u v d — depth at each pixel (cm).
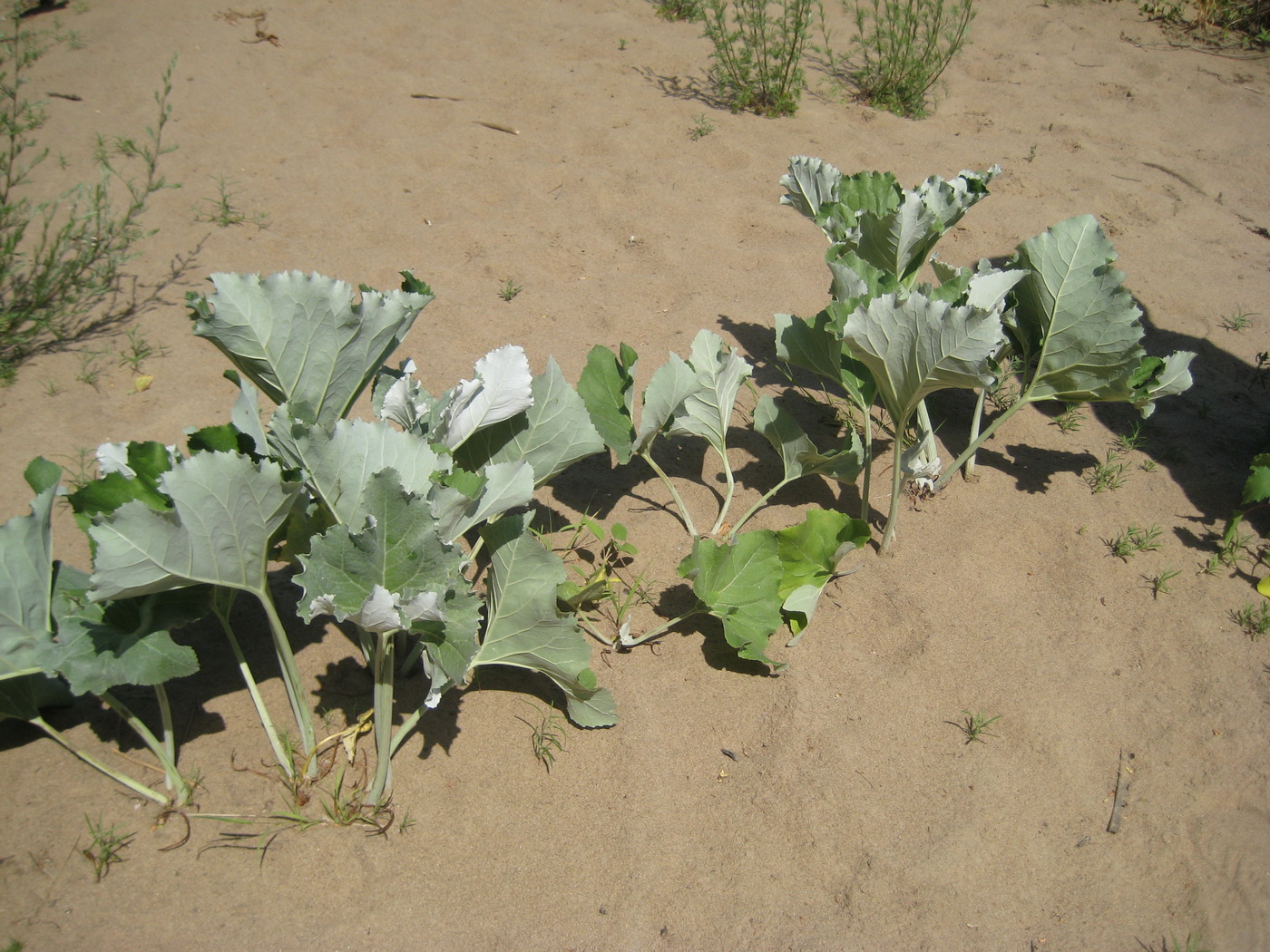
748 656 91
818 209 120
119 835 81
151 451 73
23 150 153
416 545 73
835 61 211
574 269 141
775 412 103
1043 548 109
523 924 79
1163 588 105
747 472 115
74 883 78
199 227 142
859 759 90
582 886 82
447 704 91
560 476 112
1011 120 192
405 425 88
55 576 79
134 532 70
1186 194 170
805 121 185
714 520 109
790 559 96
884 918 81
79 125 162
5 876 78
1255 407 128
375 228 145
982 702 95
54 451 109
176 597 78
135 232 137
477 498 79
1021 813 88
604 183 159
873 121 187
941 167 172
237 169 155
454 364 123
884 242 109
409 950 77
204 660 92
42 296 124
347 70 187
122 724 87
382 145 165
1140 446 122
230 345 80
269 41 194
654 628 99
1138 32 233
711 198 158
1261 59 222
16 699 79
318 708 89
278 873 80
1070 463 119
